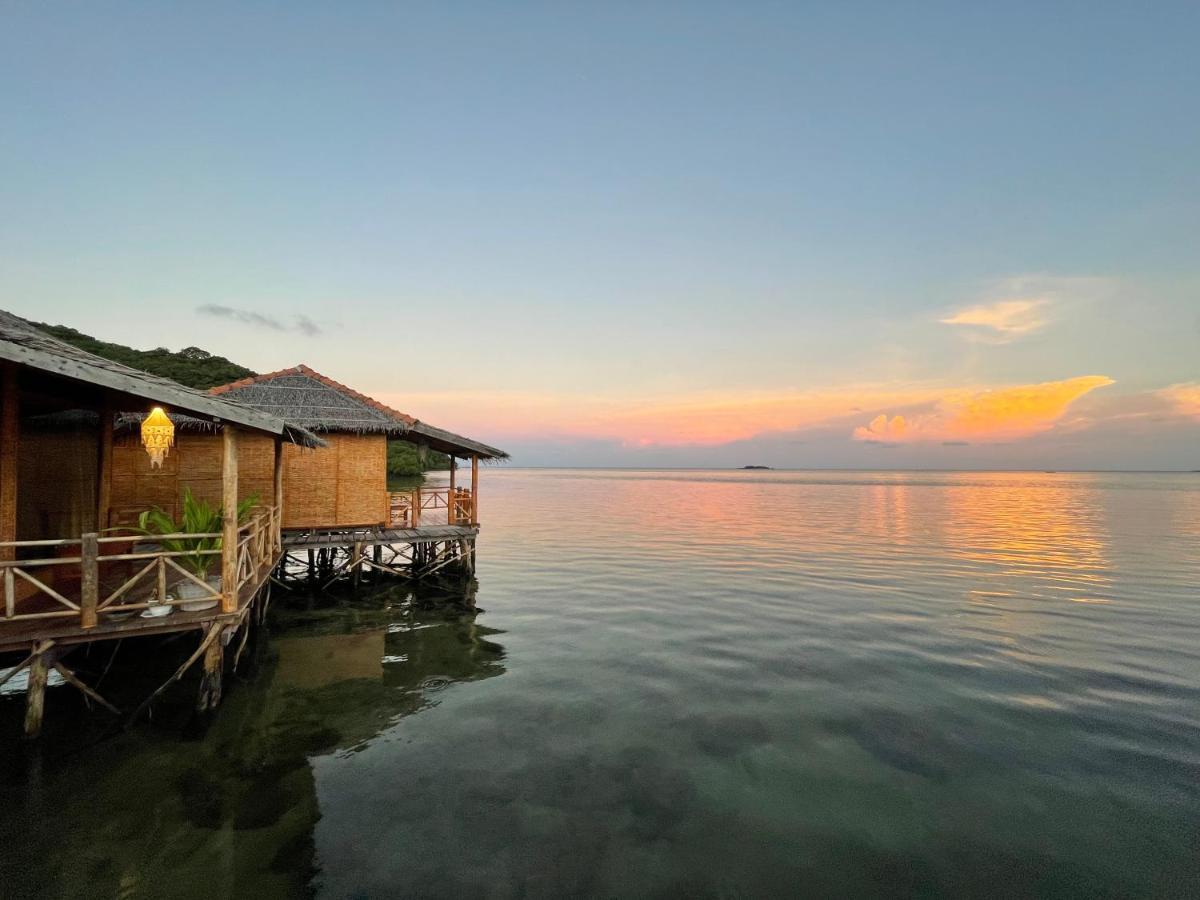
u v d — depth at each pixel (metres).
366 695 9.57
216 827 6.03
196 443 15.95
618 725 8.47
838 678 10.25
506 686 9.93
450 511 20.31
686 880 5.38
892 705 9.15
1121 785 6.97
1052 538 28.56
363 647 12.12
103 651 10.91
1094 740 8.04
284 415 16.92
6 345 6.17
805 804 6.58
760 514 42.53
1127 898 5.21
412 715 8.80
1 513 8.09
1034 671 10.58
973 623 13.64
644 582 18.17
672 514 42.53
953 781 7.05
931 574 19.34
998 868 5.58
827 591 16.86
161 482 15.47
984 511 45.38
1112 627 13.33
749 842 5.92
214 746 7.72
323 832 5.97
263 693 9.60
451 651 11.81
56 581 10.15
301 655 11.62
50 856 5.55
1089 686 9.88
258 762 7.34
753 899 5.16
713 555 23.36
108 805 6.37
